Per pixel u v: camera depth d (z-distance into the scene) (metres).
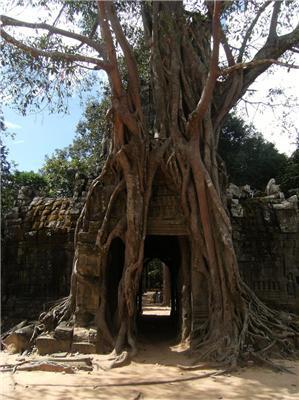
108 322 11.73
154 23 12.25
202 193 11.33
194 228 11.39
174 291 18.33
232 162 29.80
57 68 10.83
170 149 11.82
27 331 11.94
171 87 12.16
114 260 13.07
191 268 12.03
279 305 14.27
